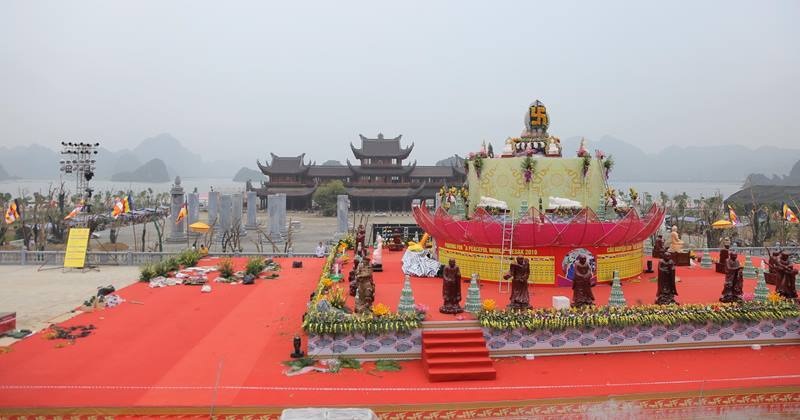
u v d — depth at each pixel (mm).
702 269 29656
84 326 21203
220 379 15820
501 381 16047
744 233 71875
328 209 122375
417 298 21812
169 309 23984
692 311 18969
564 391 15266
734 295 20141
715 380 16141
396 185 133625
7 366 16703
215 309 24031
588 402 14656
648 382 15969
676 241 33312
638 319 18500
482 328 18172
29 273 34469
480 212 25734
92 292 28359
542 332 18281
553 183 28109
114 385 15289
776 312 19328
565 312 18484
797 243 55031
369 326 17578
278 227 73250
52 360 17266
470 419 14078
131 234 83062
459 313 19062
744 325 19344
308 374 16422
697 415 14359
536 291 23312
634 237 25297
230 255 41375
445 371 16156
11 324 20547
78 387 15102
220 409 13859
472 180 31406
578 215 24000
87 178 55375
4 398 14320
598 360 17984
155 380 15688
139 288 28547
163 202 145625
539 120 29750
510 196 28453
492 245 24812
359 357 17719
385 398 14695
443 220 26750
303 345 18875
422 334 17953
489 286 24562
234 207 77875
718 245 62406
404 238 42719
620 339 18688
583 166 28078
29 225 75188
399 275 27859
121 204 51688
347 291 23547
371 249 39625
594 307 18859
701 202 104375
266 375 16203
